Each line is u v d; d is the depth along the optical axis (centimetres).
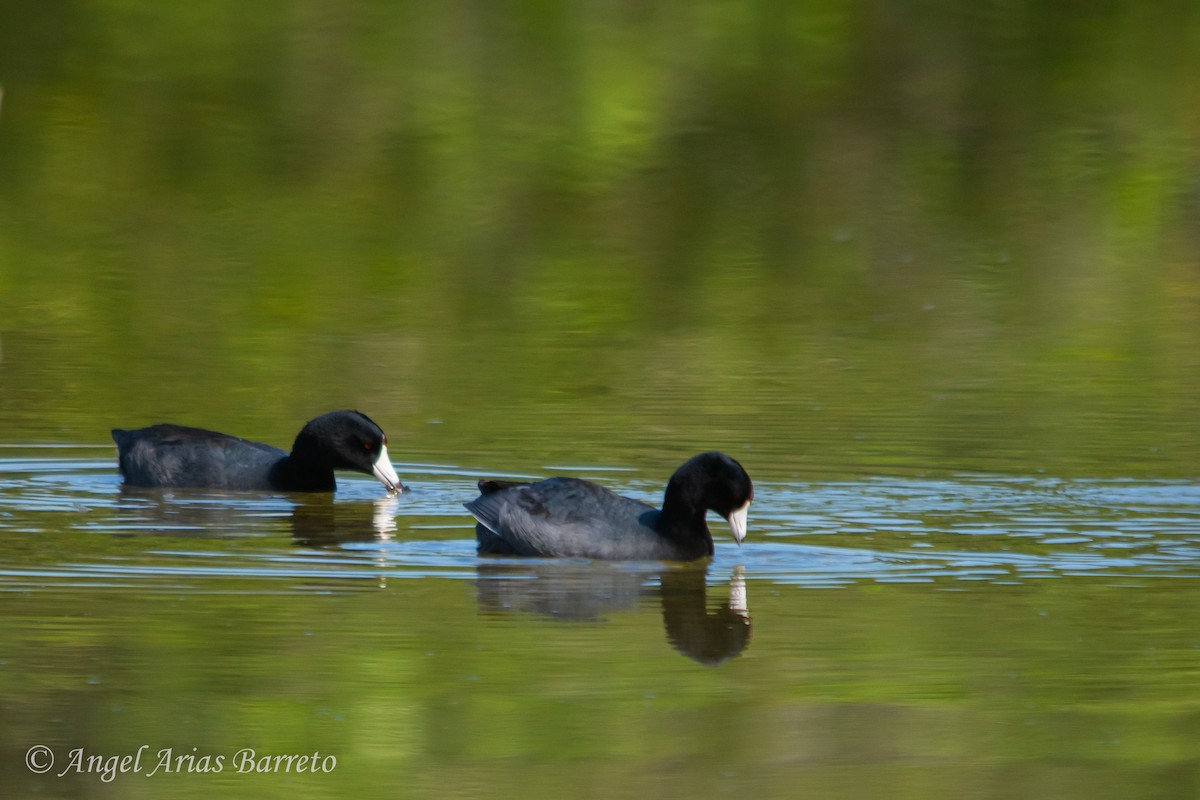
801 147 3173
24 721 901
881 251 2703
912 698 944
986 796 832
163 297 2347
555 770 860
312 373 1920
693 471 1202
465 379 1889
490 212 2850
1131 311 2320
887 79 3428
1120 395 1802
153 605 1082
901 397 1791
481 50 3456
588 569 1184
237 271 2502
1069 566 1189
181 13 3525
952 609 1087
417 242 2697
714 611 1080
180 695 932
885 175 3073
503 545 1228
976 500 1370
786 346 2105
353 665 978
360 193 2920
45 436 1616
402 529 1298
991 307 2353
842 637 1038
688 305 2353
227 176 2977
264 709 920
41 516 1320
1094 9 3659
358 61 3403
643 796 836
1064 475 1453
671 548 1197
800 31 3503
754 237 2773
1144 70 3481
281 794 838
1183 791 838
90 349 2038
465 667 975
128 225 2736
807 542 1255
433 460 1523
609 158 3103
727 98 3328
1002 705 930
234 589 1118
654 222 2833
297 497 1411
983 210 2936
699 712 923
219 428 1658
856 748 884
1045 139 3244
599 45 3441
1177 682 962
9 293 2342
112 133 3114
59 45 3428
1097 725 911
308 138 3139
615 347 2086
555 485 1245
